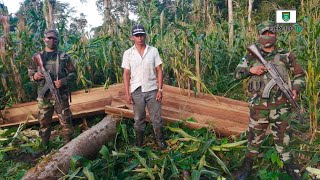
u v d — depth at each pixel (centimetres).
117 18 788
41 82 422
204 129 445
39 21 701
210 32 787
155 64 395
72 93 626
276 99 311
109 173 361
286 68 311
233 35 809
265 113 316
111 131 454
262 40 306
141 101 400
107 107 481
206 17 838
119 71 702
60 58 416
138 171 357
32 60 419
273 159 326
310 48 403
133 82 398
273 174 333
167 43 689
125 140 462
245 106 532
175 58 598
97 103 562
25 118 538
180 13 795
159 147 429
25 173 356
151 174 340
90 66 721
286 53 312
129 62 394
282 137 318
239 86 696
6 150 447
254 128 325
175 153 386
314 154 365
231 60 776
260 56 309
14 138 466
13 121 532
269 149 353
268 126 339
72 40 699
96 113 538
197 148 396
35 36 680
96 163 368
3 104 582
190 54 619
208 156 389
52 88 410
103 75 759
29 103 583
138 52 391
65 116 436
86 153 400
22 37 646
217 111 507
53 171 339
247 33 782
